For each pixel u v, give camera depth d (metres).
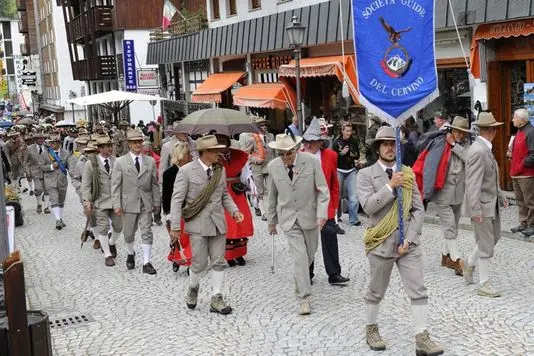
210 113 10.64
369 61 6.71
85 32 47.28
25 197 20.78
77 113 62.09
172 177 9.38
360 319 7.41
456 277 8.77
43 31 72.50
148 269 10.12
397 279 8.78
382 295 6.48
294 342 6.87
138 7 42.78
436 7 14.66
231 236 9.91
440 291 8.21
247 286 9.05
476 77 14.41
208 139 7.74
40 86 77.88
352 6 6.65
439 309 7.55
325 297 8.32
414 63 6.83
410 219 6.31
